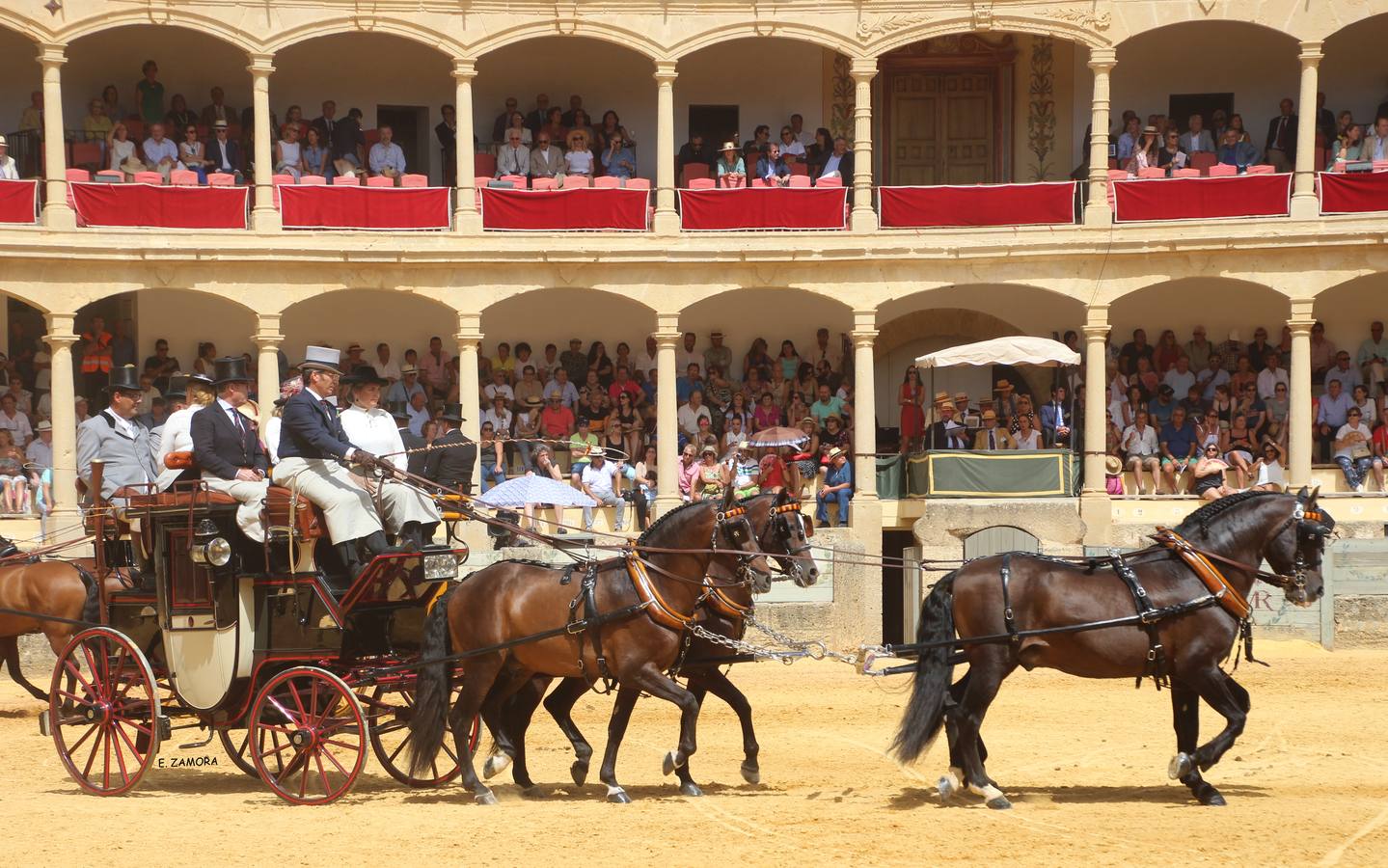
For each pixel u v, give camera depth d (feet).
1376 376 107.76
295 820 41.11
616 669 44.42
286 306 101.14
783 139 112.78
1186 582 43.60
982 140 117.19
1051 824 39.88
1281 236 101.35
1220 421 104.01
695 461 103.35
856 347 104.42
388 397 107.45
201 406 50.01
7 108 108.88
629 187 106.73
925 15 104.99
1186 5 103.60
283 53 112.78
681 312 109.81
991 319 115.03
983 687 43.37
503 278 103.19
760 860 35.55
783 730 60.18
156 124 105.09
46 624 56.08
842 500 100.53
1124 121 112.37
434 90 116.06
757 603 85.15
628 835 38.52
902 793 45.52
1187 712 44.55
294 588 45.42
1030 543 96.78
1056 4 104.32
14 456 96.22
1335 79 114.83
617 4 104.94
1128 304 113.50
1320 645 85.51
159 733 44.91
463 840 38.01
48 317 97.35
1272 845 37.14
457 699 45.57
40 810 42.86
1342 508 99.55
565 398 107.45
